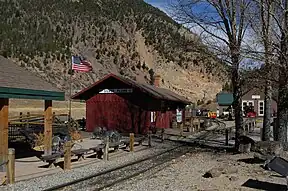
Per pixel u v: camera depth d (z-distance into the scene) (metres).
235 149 20.84
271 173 13.62
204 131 37.22
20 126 27.12
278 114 19.09
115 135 24.12
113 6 143.62
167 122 40.94
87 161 17.06
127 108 34.53
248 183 11.96
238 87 20.55
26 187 11.51
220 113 74.75
